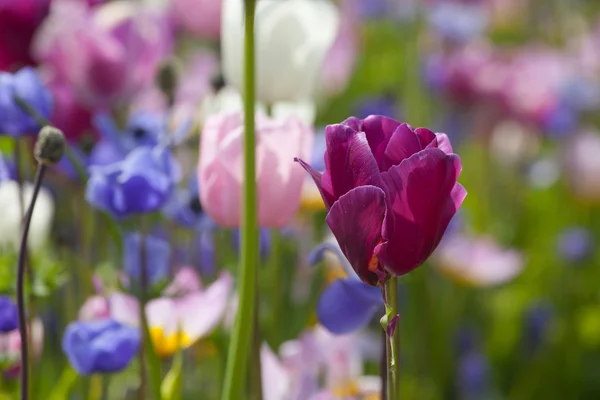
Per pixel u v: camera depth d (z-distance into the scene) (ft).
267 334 5.00
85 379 4.56
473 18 9.92
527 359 7.07
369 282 3.75
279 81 4.65
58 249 4.87
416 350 6.60
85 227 4.99
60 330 4.93
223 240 5.01
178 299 4.38
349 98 10.16
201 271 5.08
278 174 4.28
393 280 3.76
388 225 3.69
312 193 5.28
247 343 4.07
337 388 4.74
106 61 5.06
